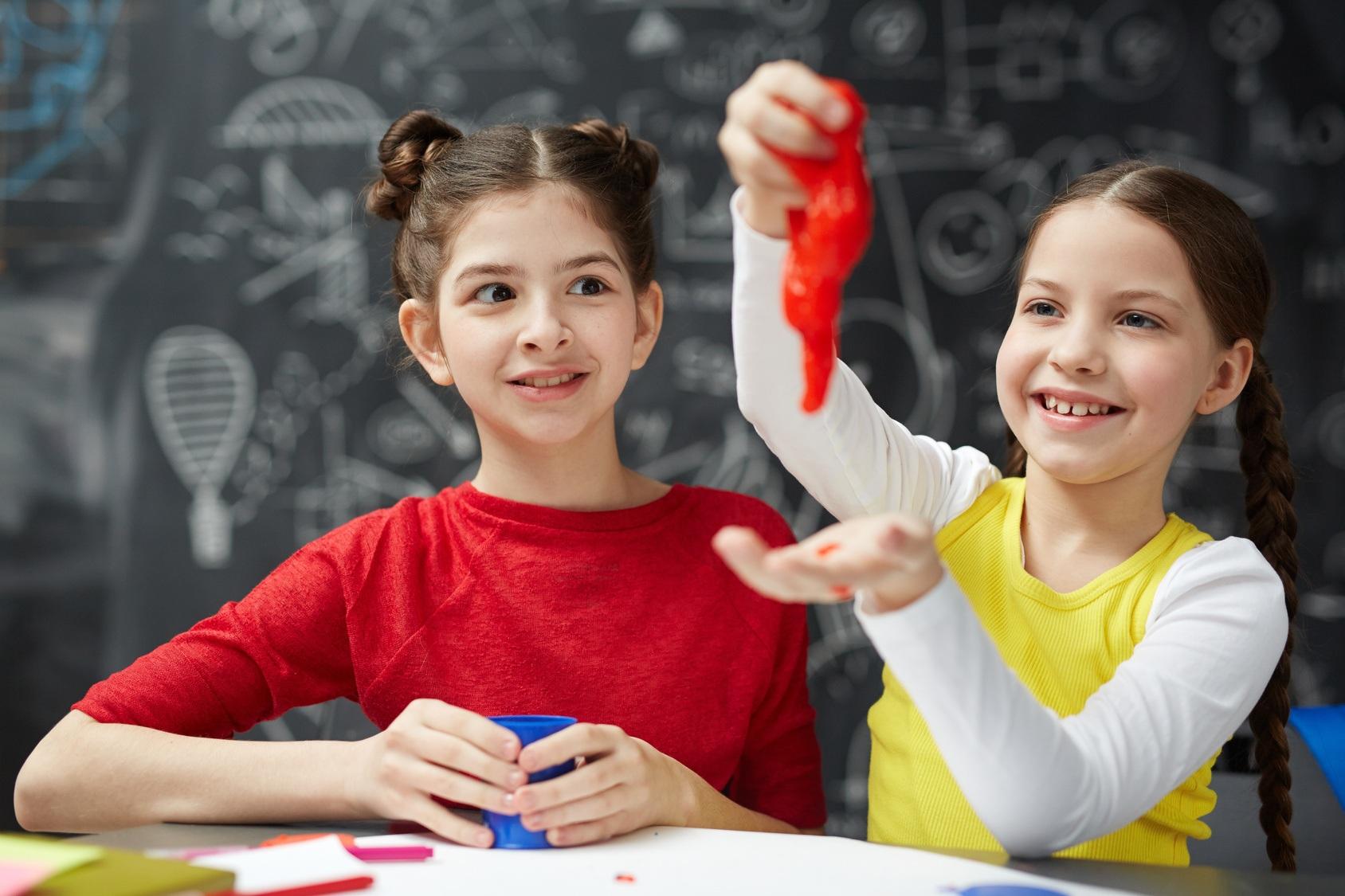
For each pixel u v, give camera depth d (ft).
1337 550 6.84
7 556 7.05
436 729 2.41
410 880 2.00
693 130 7.11
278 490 7.10
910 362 7.04
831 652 7.00
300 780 2.57
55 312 7.14
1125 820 2.32
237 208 7.16
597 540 3.36
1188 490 6.91
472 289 3.21
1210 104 6.96
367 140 7.16
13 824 6.91
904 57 7.06
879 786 3.16
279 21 7.19
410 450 7.08
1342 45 6.91
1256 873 2.06
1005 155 7.03
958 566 3.12
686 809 2.61
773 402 2.79
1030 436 2.90
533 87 7.16
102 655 7.03
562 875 2.04
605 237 3.30
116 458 7.09
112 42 7.19
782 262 2.58
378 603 3.30
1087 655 2.87
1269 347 6.93
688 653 3.31
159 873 1.74
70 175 7.17
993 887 1.94
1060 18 7.02
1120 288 2.79
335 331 7.11
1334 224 6.91
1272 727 3.16
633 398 7.09
